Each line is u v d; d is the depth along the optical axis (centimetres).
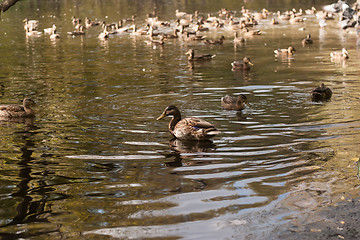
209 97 1855
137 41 4044
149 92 1961
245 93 1919
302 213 816
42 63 2908
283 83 2119
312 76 2288
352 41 3678
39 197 918
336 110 1582
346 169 1019
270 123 1456
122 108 1686
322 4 6869
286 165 1066
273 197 889
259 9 6531
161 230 770
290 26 4891
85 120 1524
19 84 2197
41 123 1496
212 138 1320
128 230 772
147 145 1262
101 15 6331
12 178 1027
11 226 793
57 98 1867
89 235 756
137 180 1002
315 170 1023
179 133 1320
